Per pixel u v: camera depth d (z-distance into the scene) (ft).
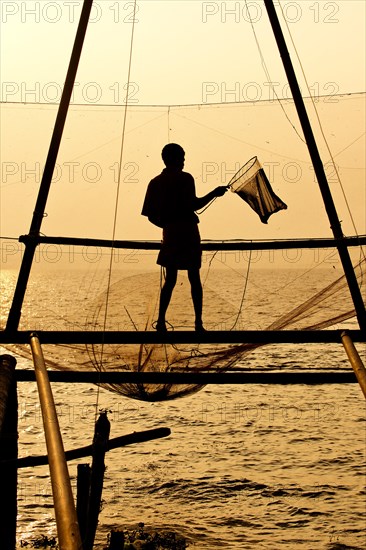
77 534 10.82
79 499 24.14
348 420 75.36
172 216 24.66
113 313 24.63
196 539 44.34
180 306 24.79
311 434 69.56
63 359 24.23
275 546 43.65
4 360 21.56
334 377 23.73
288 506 50.06
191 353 23.99
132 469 58.44
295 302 25.00
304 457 61.57
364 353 94.17
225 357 24.08
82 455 23.00
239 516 48.11
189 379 23.73
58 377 23.94
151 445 65.67
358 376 17.57
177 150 25.29
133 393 24.45
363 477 55.98
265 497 51.83
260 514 48.70
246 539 44.52
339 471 57.62
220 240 25.76
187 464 59.88
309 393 91.50
